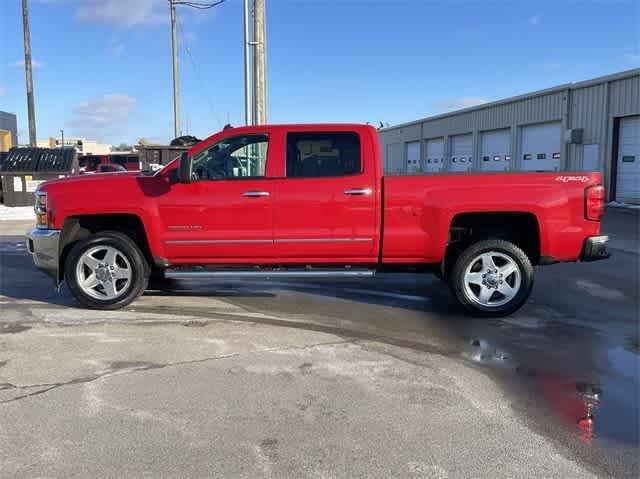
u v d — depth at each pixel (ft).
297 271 20.26
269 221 19.70
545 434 11.41
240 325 18.88
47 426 11.58
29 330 18.16
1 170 66.59
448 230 19.38
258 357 15.72
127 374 14.39
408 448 10.80
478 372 14.76
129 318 19.63
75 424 11.67
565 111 72.23
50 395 13.08
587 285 25.50
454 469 10.09
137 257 20.31
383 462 10.30
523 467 10.18
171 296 23.18
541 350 16.60
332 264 20.59
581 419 12.10
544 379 14.35
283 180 19.70
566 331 18.48
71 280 20.38
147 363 15.19
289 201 19.56
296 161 19.85
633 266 30.14
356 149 19.76
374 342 17.19
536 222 19.44
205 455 10.50
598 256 19.48
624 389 13.76
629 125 63.57
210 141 19.88
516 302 19.61
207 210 19.70
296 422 11.81
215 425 11.66
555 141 75.56
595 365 15.39
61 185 20.31
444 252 19.61
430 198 19.35
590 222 19.33
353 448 10.78
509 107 85.15
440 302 22.38
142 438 11.10
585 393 13.51
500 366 15.24
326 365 15.14
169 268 20.76
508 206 19.11
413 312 20.80
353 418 12.01
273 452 10.61
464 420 11.98
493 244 19.51
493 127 89.71
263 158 19.97
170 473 9.91
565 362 15.60
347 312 20.75
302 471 9.99
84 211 19.90
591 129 68.54
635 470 10.09
